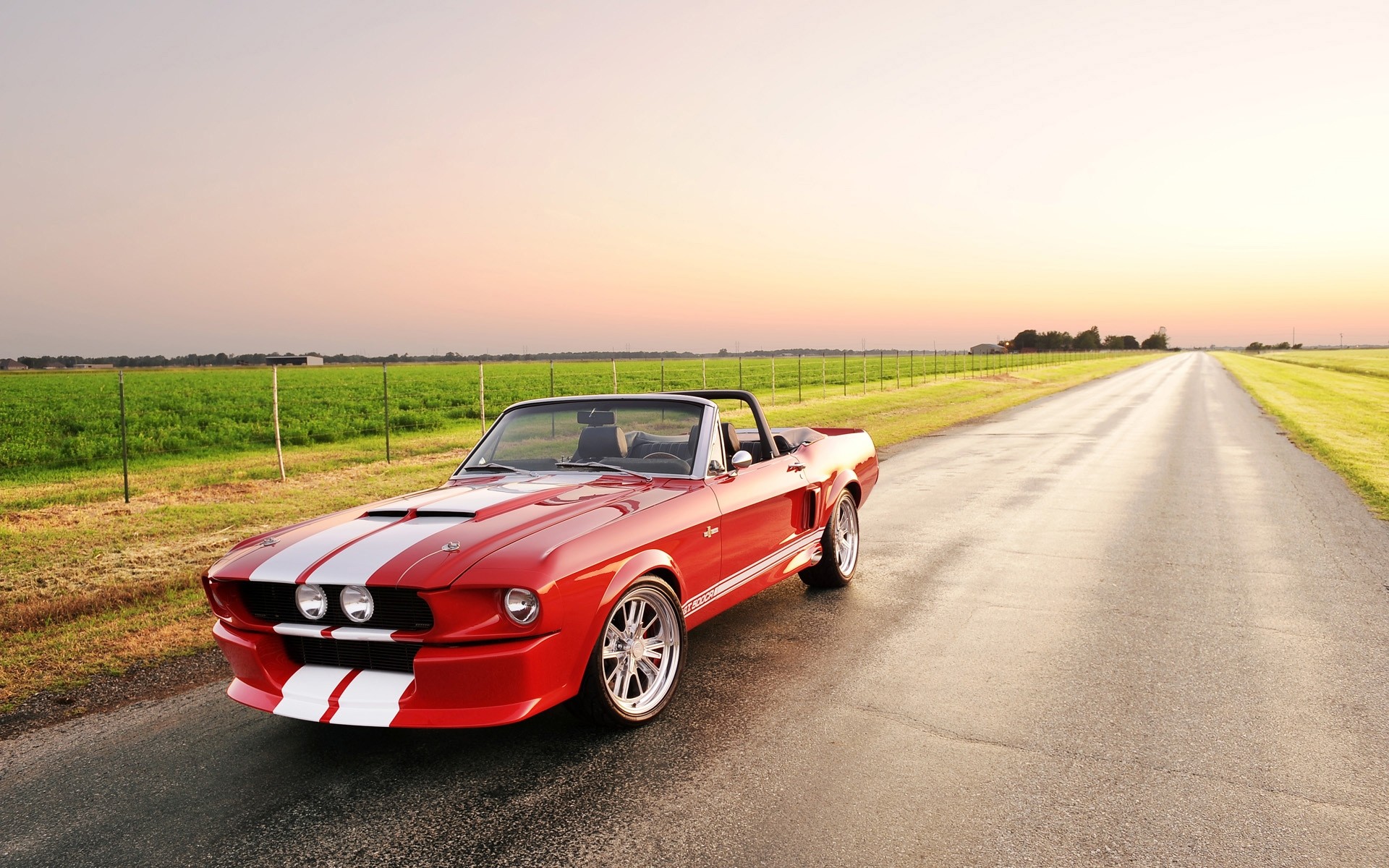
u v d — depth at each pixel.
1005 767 3.11
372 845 2.62
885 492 10.16
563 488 4.00
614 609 3.36
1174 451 14.19
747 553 4.51
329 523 3.69
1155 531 7.68
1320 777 3.00
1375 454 13.20
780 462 5.11
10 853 2.61
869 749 3.27
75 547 7.32
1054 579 5.97
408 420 20.84
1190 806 2.80
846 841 2.60
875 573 6.22
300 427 19.36
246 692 3.22
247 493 10.20
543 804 2.87
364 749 3.36
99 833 2.72
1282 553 6.75
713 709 3.71
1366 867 2.43
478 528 3.34
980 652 4.42
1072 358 123.94
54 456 15.00
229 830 2.73
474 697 2.96
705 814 2.79
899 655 4.39
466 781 3.05
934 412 23.70
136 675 4.30
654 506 3.74
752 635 4.75
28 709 3.86
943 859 2.50
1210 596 5.48
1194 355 156.50
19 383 54.62
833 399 28.77
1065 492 10.02
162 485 10.82
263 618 3.30
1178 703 3.71
